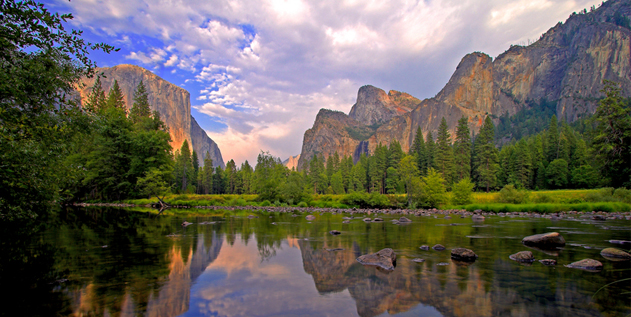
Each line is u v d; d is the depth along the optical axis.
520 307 5.52
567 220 26.06
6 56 7.01
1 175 9.47
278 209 44.12
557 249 11.64
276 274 7.95
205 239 13.88
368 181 114.88
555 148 83.25
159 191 48.47
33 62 7.71
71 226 18.17
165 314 5.03
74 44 8.02
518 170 77.56
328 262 9.42
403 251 11.27
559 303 5.71
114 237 14.06
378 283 7.10
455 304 5.68
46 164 10.95
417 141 103.12
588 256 10.23
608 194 39.91
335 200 56.28
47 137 9.27
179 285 6.82
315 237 14.95
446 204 50.72
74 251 10.60
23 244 11.95
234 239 14.02
